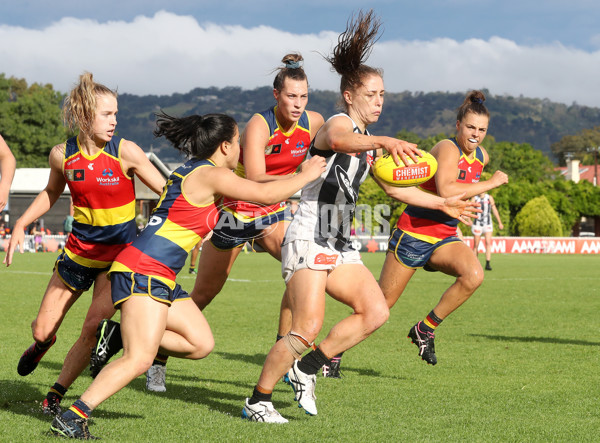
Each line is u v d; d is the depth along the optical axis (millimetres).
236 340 31594
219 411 18938
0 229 128500
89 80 18172
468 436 16219
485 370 24750
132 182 19625
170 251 16500
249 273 75938
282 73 21594
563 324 37188
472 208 19797
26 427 16875
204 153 16797
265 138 22172
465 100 25562
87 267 19656
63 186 20094
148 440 15812
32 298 46938
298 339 17625
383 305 18234
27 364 20375
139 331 16047
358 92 18688
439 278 72750
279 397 21062
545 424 17344
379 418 18047
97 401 15953
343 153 18172
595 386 21984
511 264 100688
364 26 18609
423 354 24750
